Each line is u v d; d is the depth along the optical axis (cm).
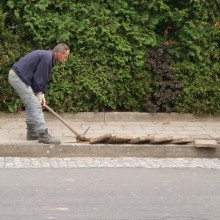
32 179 1473
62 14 2056
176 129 1997
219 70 2102
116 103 2094
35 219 1185
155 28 2122
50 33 2039
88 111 2081
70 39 2058
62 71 2052
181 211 1259
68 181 1462
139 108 2111
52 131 1919
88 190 1391
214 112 2111
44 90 1752
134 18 2081
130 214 1230
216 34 2105
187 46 2114
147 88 2077
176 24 2122
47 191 1376
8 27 2062
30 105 1727
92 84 2055
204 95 2095
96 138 1739
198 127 2034
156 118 2094
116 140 1742
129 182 1470
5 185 1416
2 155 1705
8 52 2017
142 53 2077
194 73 2102
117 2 2073
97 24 2059
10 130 1905
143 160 1709
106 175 1528
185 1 2109
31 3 2030
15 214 1212
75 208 1259
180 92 2092
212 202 1326
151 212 1246
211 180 1508
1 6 2045
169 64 2108
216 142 1770
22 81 1719
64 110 2069
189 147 1755
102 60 2066
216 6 2111
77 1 2066
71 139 1808
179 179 1510
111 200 1320
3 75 2022
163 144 1759
